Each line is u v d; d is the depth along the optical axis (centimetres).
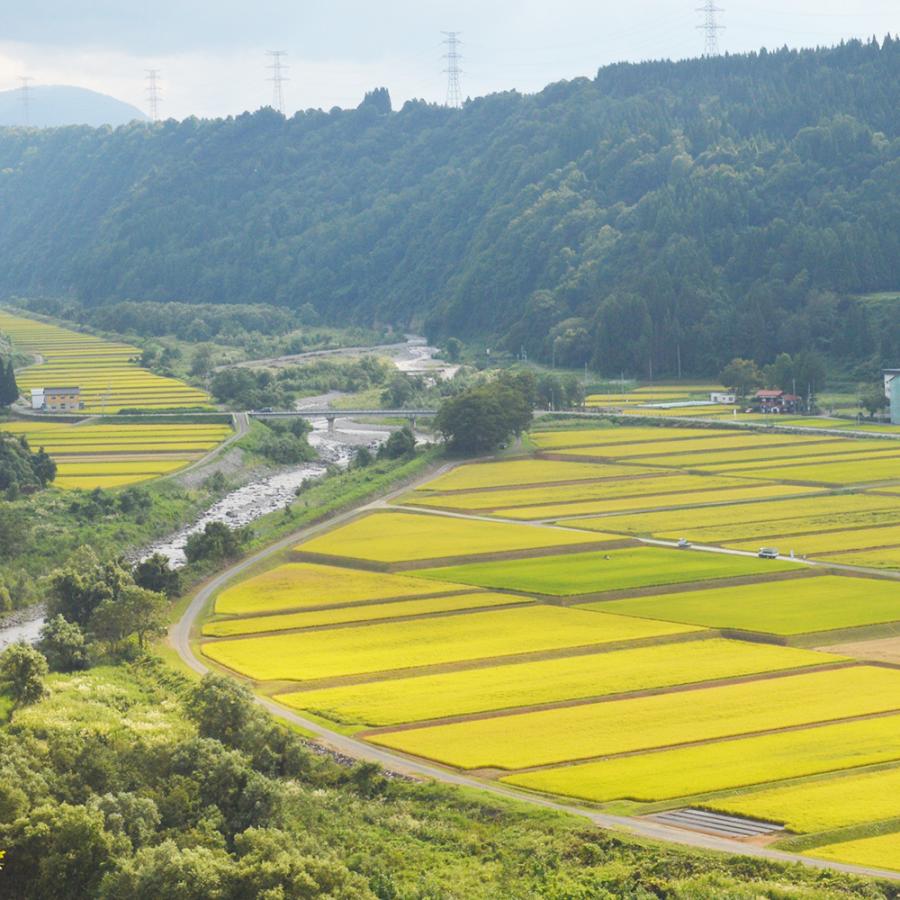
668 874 13300
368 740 17425
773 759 16138
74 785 15025
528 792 15475
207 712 17238
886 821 14275
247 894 12838
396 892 13100
